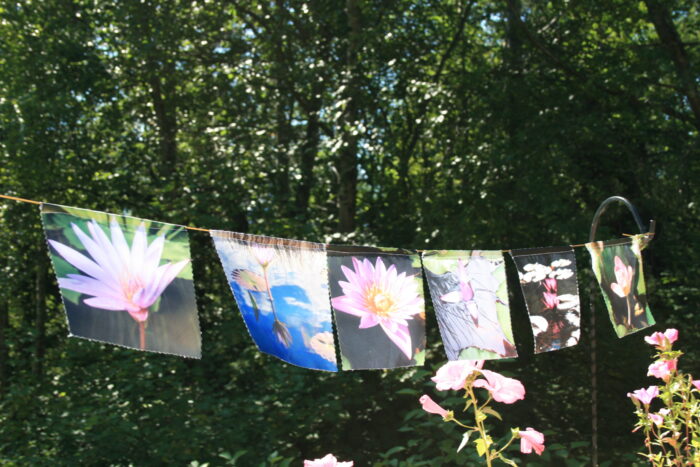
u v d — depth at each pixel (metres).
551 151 7.53
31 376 6.67
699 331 7.73
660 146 8.13
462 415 5.77
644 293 3.25
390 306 2.21
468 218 7.48
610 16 8.41
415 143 9.89
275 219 8.15
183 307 1.78
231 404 6.14
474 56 9.06
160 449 5.22
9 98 8.12
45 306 9.06
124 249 1.72
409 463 4.00
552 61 8.20
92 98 9.05
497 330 2.44
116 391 5.89
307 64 8.83
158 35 8.23
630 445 6.57
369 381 6.52
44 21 8.66
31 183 8.34
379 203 9.92
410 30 9.23
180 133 9.88
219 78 9.23
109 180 9.23
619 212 7.97
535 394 7.13
